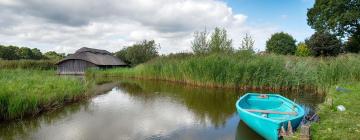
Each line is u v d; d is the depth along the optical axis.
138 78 30.98
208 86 20.06
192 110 11.97
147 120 10.12
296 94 16.44
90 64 43.56
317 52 41.03
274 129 6.38
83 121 9.90
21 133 8.39
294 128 6.77
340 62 16.73
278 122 6.25
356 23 36.88
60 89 13.16
